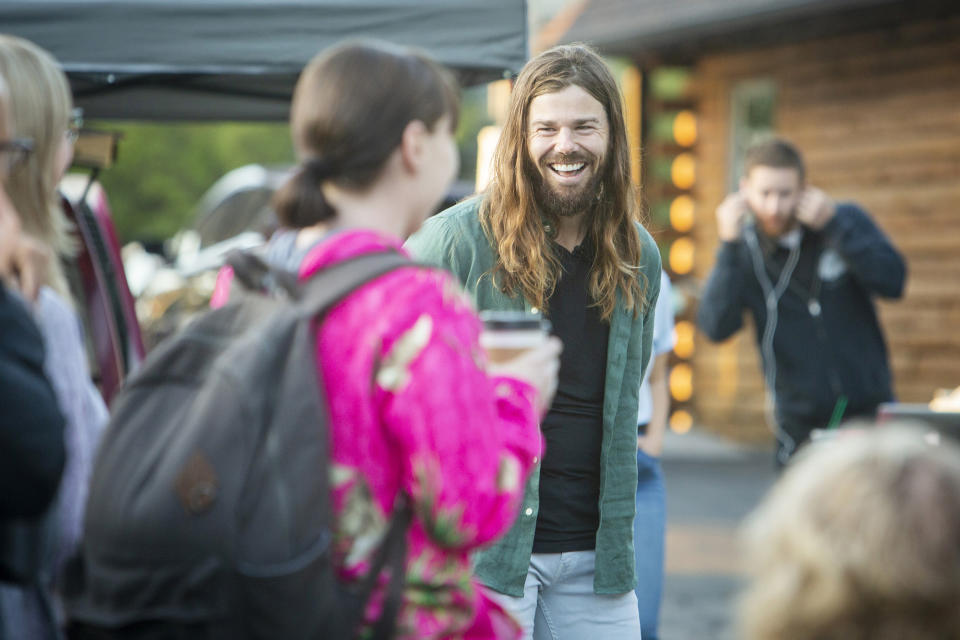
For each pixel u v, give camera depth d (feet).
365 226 9.27
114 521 8.30
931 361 47.98
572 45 15.52
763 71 56.85
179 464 8.23
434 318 8.73
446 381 8.59
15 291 8.97
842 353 24.26
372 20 21.80
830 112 52.95
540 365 9.78
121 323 22.65
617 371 15.08
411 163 9.31
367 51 9.30
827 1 44.73
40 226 10.44
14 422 8.34
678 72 61.16
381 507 8.81
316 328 8.82
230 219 47.55
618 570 15.14
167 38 21.29
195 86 25.94
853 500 6.95
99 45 21.06
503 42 22.08
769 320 24.79
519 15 22.11
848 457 7.20
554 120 14.71
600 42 57.98
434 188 9.50
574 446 15.06
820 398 24.31
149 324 43.24
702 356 60.85
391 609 8.72
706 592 31.12
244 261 9.36
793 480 7.34
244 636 8.25
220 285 10.58
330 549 8.43
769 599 7.11
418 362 8.59
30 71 10.36
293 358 8.53
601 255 15.11
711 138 60.34
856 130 51.57
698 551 35.60
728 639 26.94
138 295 44.91
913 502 6.85
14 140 9.34
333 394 8.73
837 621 6.89
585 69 14.93
